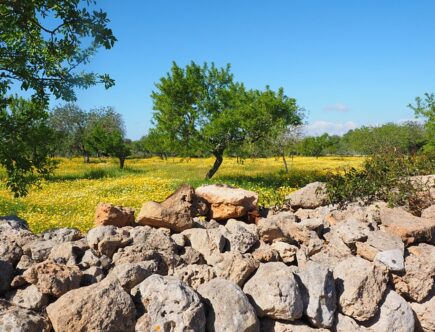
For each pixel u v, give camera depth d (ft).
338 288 16.33
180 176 94.79
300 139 116.67
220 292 14.28
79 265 16.19
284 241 19.44
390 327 15.83
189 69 96.94
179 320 12.91
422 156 32.37
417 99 89.71
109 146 134.10
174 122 91.91
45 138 38.11
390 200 24.30
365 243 18.83
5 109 38.83
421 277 17.24
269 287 14.75
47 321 13.48
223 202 22.07
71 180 90.07
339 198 26.11
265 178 82.84
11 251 16.60
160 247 17.90
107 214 20.07
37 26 37.78
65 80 37.93
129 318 13.53
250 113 90.94
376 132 163.63
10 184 36.99
